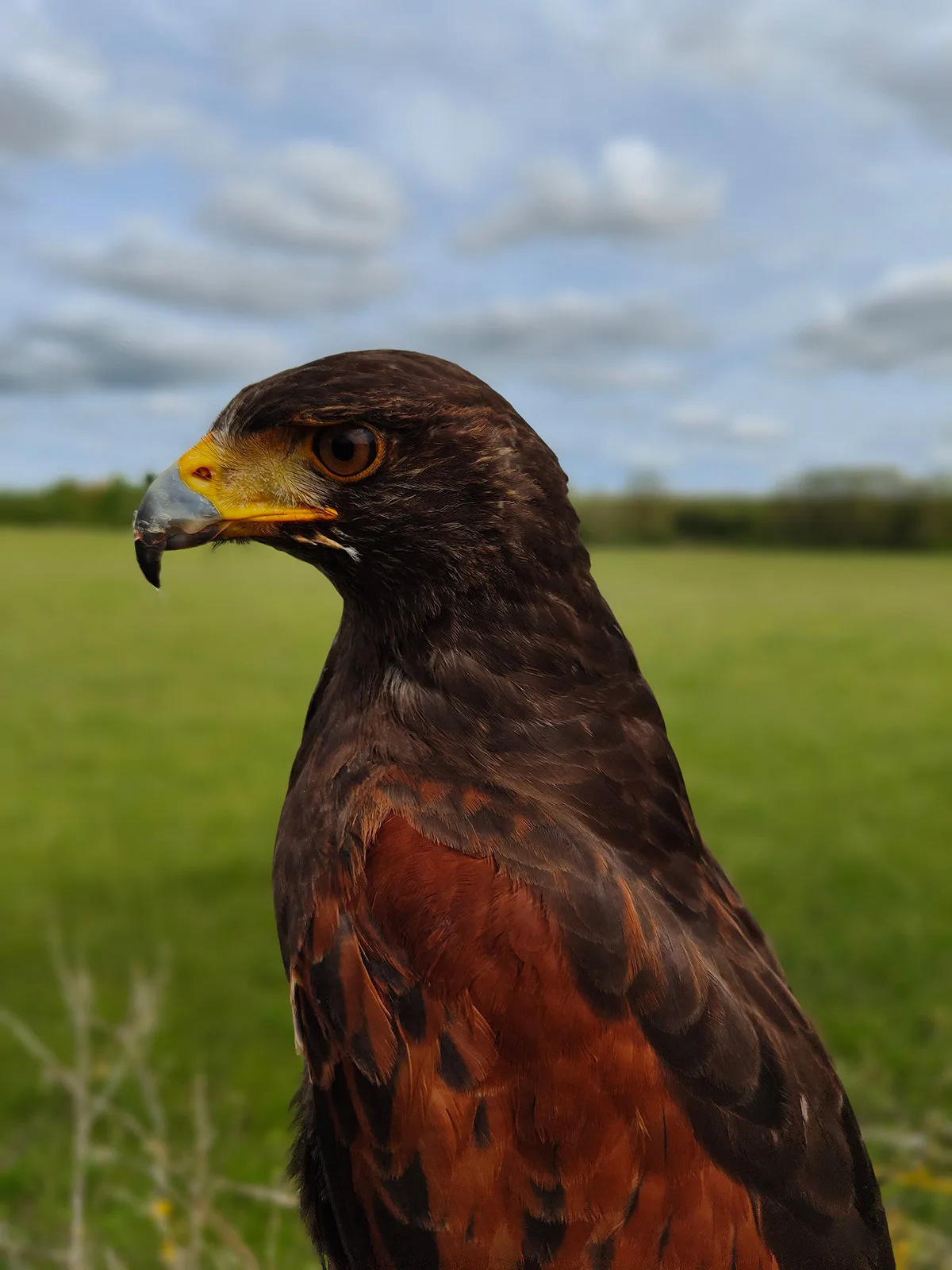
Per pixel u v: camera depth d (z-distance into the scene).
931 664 22.61
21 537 54.00
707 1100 1.94
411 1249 1.94
